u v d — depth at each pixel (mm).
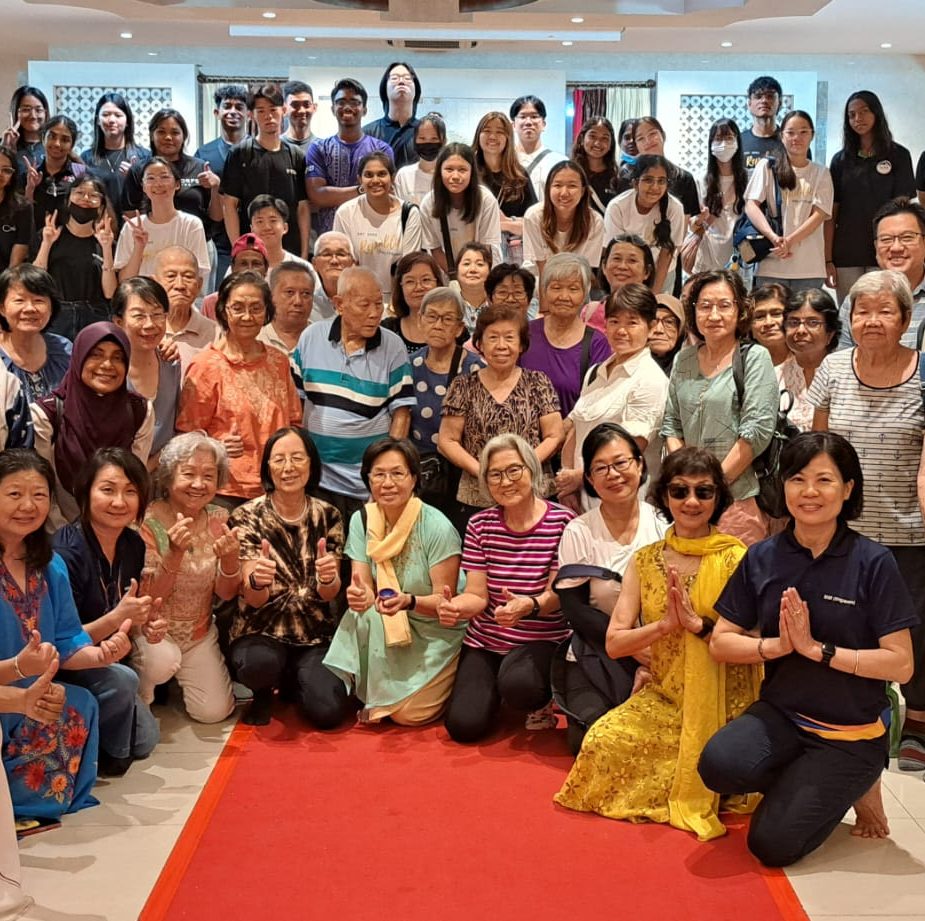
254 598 4223
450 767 3797
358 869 3102
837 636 3205
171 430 4621
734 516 4129
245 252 5719
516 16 6082
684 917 2863
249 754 3908
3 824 2891
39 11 8672
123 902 2941
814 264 6793
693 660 3443
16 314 4297
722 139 6875
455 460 4555
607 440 3848
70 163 6672
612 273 5250
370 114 10133
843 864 3156
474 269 5359
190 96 9914
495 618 3994
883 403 3812
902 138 10281
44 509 3359
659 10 6094
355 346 4770
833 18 8867
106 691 3662
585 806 3465
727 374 4188
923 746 3879
